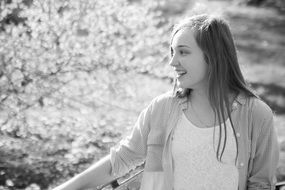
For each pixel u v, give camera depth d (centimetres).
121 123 529
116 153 228
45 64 546
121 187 273
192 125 218
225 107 217
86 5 580
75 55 569
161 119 224
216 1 1457
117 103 589
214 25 216
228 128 215
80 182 224
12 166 479
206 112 219
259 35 1284
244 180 217
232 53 220
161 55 627
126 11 600
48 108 541
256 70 1055
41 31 548
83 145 510
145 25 666
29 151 504
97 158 488
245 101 218
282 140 691
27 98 538
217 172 214
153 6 642
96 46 578
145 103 588
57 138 524
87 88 575
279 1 1480
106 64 582
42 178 463
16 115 522
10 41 540
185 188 216
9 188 452
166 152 219
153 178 223
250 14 1407
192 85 219
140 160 234
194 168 215
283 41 1248
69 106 569
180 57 217
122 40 592
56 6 560
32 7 556
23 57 542
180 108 221
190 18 220
